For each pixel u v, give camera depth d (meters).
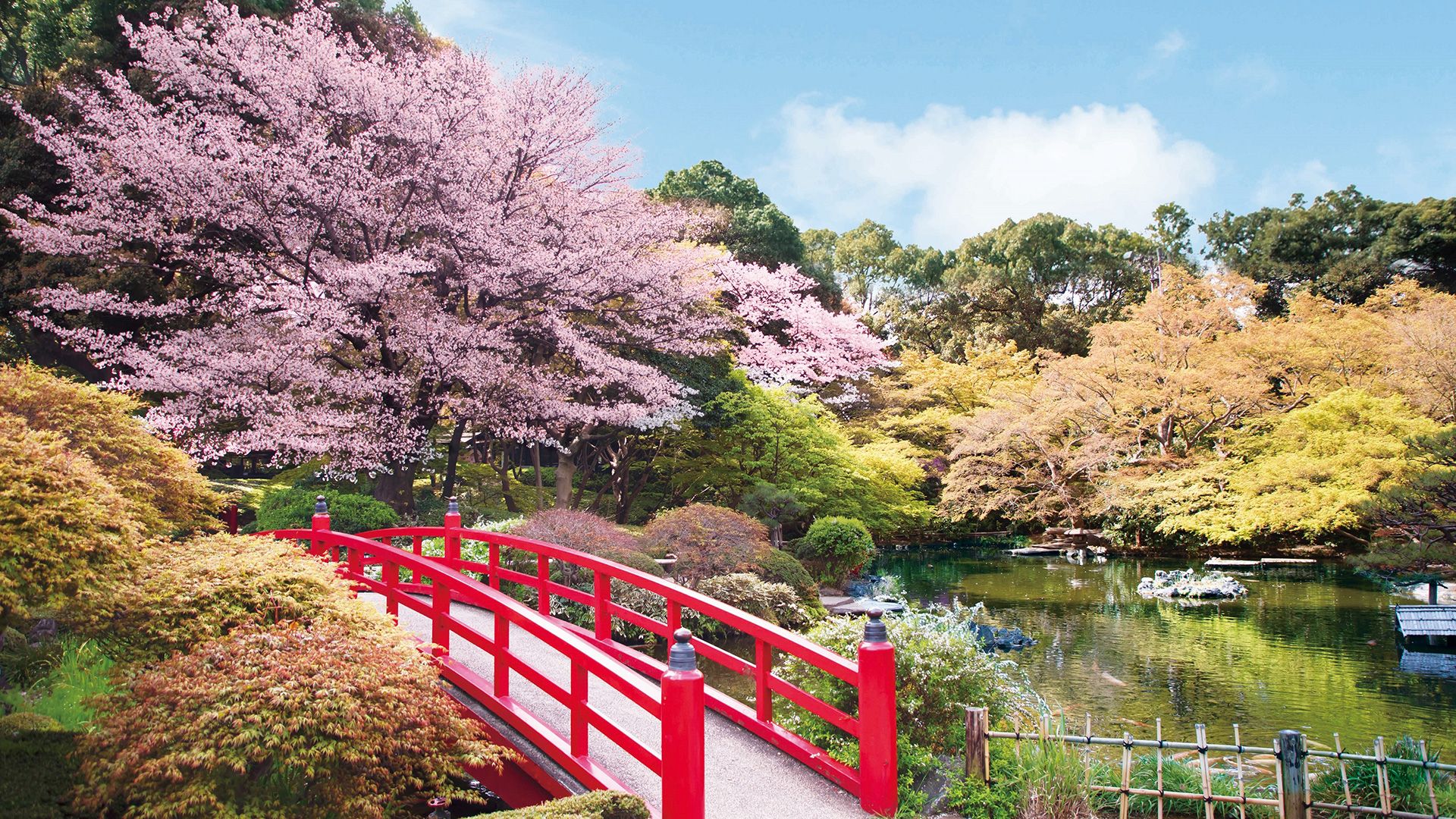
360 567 7.80
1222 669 10.99
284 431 13.36
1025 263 40.25
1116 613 15.09
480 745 4.28
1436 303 21.66
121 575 4.21
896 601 15.26
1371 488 17.72
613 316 17.39
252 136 14.88
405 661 4.28
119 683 4.05
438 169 15.10
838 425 25.41
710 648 5.84
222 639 4.24
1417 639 12.35
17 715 4.55
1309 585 18.20
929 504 28.17
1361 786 5.18
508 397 16.05
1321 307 27.36
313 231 14.90
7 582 3.66
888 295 45.22
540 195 17.34
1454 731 8.41
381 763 3.99
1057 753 4.81
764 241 29.80
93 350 15.27
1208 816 4.63
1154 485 22.48
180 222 15.58
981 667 5.62
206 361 13.17
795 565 13.37
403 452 14.74
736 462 20.25
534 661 6.56
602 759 4.80
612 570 6.54
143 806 3.44
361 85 14.82
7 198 14.80
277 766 3.54
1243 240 41.12
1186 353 25.08
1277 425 22.89
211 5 14.95
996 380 31.62
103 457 6.63
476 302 16.22
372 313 14.73
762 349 24.58
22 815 3.51
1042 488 26.83
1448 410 20.69
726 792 4.47
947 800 4.59
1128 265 41.66
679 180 31.89
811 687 5.66
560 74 16.58
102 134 15.12
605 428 20.50
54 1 19.11
